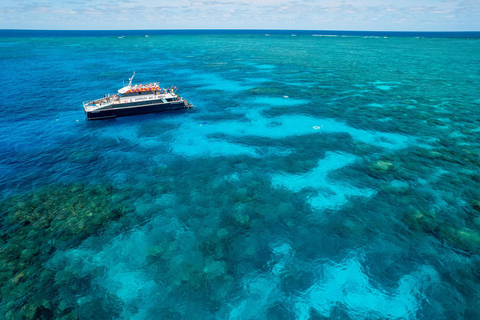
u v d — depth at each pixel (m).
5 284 22.48
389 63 123.31
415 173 37.88
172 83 89.12
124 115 59.44
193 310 21.08
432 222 28.98
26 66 113.25
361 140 48.19
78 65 118.69
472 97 70.50
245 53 162.75
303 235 27.92
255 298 22.00
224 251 26.20
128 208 31.84
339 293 22.33
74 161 41.91
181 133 52.44
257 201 33.16
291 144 47.53
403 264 24.48
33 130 52.72
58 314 20.55
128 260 25.17
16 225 28.72
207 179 37.72
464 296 21.64
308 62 128.62
